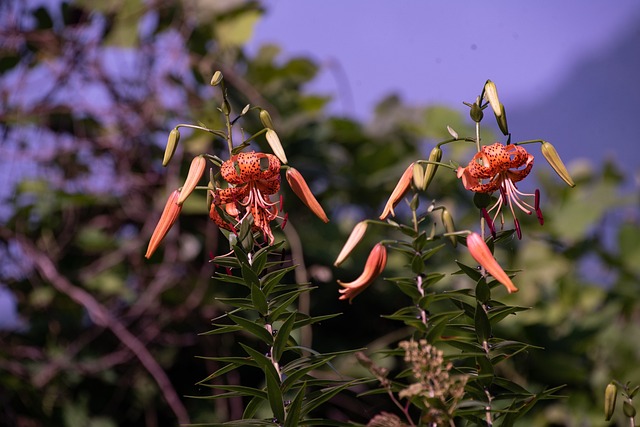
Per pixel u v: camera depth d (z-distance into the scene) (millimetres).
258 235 2670
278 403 2566
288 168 2695
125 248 3744
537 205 2648
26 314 3758
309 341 3516
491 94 2633
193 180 2654
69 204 3826
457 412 2547
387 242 2609
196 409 3646
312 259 3670
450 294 2586
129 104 3920
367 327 3723
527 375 3828
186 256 3707
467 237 2592
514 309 2594
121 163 3883
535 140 2658
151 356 3611
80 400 3662
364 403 3584
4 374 3615
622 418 3832
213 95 3885
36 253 3750
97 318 3637
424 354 2502
